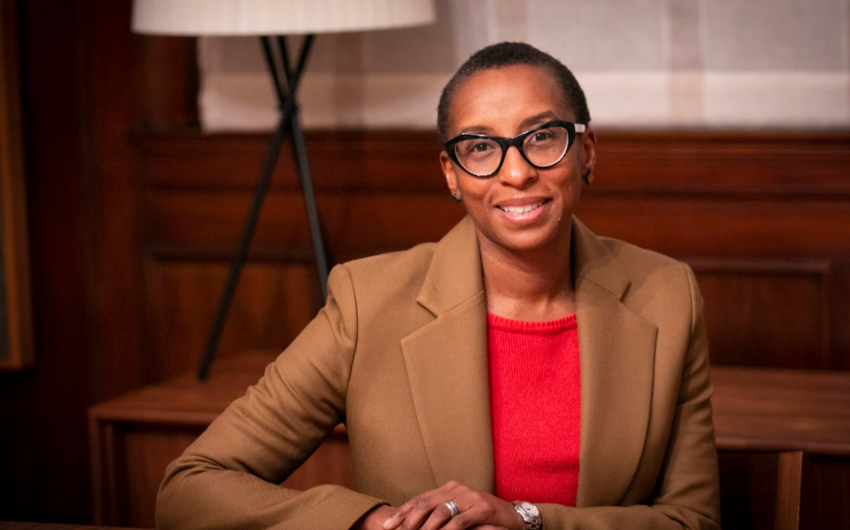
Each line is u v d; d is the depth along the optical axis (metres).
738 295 4.37
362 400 2.24
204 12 3.71
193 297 4.95
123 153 4.93
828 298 4.24
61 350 5.12
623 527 2.07
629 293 2.35
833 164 4.19
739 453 2.45
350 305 2.29
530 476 2.20
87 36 4.89
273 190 4.77
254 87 4.72
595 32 4.40
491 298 2.31
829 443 3.03
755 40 4.27
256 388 2.32
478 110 2.07
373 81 4.62
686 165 4.34
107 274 5.03
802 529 2.26
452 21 4.52
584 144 2.24
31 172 5.03
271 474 2.26
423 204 4.63
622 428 2.19
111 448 3.65
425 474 2.17
